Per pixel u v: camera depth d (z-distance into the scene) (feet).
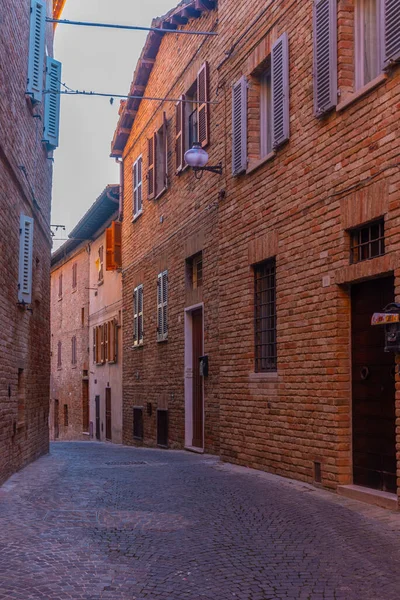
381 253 28.55
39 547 22.06
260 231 38.70
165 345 60.54
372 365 29.30
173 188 58.90
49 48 53.93
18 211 40.32
